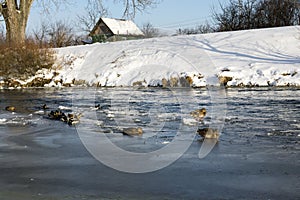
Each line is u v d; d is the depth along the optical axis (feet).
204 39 97.14
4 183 17.83
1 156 22.90
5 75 97.40
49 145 25.85
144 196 15.89
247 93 59.41
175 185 17.17
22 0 115.44
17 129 32.53
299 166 19.75
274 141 25.94
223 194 15.89
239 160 21.16
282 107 43.04
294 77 69.92
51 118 39.17
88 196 16.03
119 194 16.19
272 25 139.74
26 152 23.90
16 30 114.21
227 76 72.54
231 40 93.97
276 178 17.84
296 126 31.48
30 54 97.50
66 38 184.03
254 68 74.90
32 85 96.68
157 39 99.50
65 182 17.88
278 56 81.00
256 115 37.73
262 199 15.28
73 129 32.19
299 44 85.10
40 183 17.78
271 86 69.36
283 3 138.92
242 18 145.59
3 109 48.01
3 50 97.81
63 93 72.23
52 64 99.55
